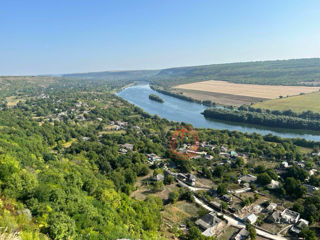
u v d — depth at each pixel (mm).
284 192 110875
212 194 112500
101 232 55750
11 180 55250
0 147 87875
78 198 64750
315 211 92000
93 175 112250
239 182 124688
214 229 85938
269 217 92438
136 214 80125
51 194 59594
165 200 107812
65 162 117375
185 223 90812
